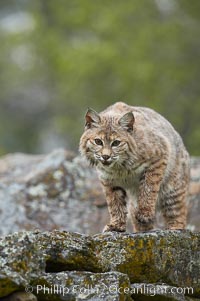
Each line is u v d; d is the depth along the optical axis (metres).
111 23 42.66
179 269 13.05
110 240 12.55
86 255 12.19
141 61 41.59
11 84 50.12
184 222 15.95
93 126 14.74
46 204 19.47
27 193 19.67
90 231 18.77
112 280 11.80
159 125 15.58
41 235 11.96
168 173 15.52
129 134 14.59
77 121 43.25
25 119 50.97
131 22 43.47
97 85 42.28
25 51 50.16
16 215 19.06
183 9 42.84
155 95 40.97
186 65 41.91
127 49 42.53
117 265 12.39
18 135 50.81
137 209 14.87
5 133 50.44
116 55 41.47
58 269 12.01
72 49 43.44
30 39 47.72
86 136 14.78
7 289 11.09
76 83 42.31
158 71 41.53
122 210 15.06
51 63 46.44
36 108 51.09
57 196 19.72
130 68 41.06
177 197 15.80
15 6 59.97
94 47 42.09
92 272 12.12
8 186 19.95
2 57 50.00
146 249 12.69
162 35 41.97
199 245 13.44
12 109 51.09
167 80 41.72
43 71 48.09
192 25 42.91
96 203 19.52
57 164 20.36
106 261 12.36
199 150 36.69
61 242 12.07
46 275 11.59
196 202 18.95
